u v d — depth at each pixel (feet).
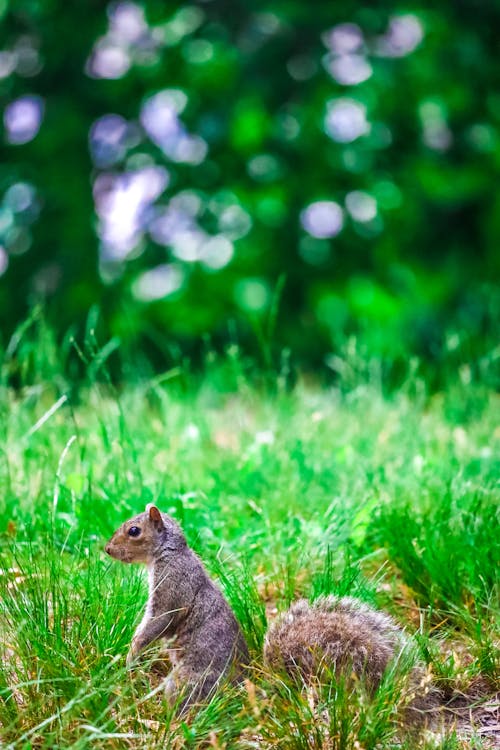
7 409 34.06
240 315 59.11
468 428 37.88
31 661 20.26
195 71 63.05
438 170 62.39
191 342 58.85
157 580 21.34
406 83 62.44
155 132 63.87
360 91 61.98
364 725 18.13
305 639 20.47
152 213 62.75
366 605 21.80
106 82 63.82
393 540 26.53
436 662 21.68
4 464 31.09
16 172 62.59
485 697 21.26
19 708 19.27
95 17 63.87
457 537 26.16
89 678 19.43
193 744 18.25
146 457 32.73
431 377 43.93
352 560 25.85
